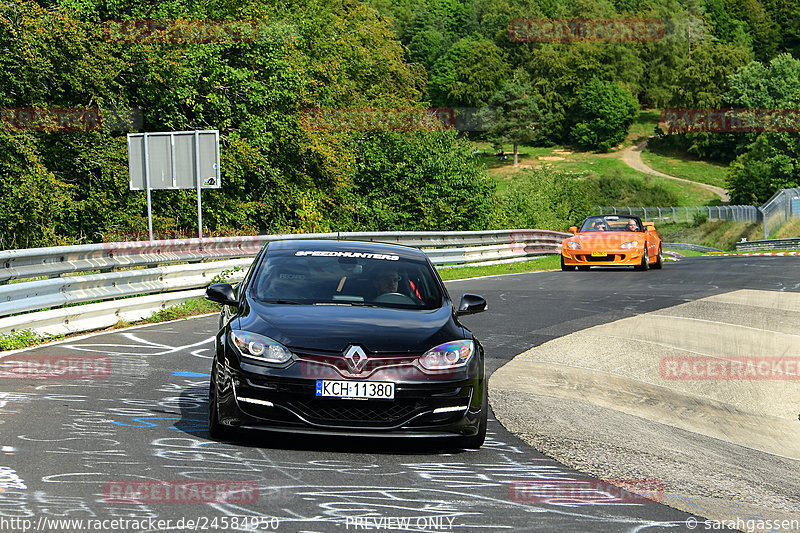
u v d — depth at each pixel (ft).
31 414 85.66
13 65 297.94
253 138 402.31
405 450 79.51
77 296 148.46
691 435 100.22
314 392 74.43
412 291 89.61
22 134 291.38
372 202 564.71
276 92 414.41
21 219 286.25
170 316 171.53
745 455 93.50
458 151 591.78
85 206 327.26
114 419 85.20
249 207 406.21
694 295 228.43
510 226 635.25
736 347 157.07
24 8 291.17
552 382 121.80
